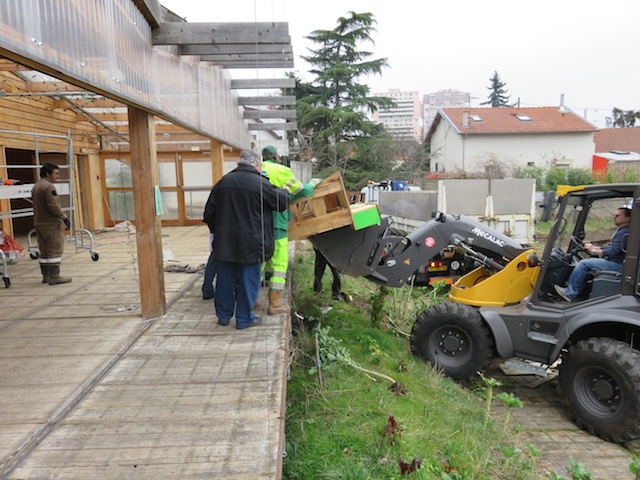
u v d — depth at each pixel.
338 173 4.72
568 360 4.16
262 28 4.42
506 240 5.54
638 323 3.85
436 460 3.16
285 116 10.12
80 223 11.50
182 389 3.08
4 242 7.61
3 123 8.58
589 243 4.73
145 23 4.14
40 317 4.69
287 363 3.75
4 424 2.66
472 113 32.66
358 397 3.96
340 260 5.45
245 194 3.91
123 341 3.98
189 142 12.84
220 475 2.19
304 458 3.05
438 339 5.04
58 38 2.54
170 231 11.83
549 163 29.20
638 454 3.70
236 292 4.39
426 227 5.57
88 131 11.81
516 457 3.42
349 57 29.84
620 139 36.81
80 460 2.31
